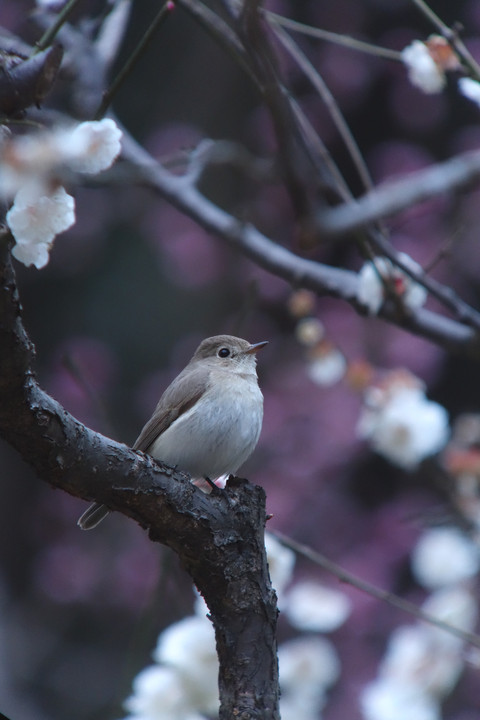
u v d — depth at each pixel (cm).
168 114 1852
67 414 471
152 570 1519
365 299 787
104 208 1706
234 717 510
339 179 730
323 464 1422
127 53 1856
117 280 1917
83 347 1695
